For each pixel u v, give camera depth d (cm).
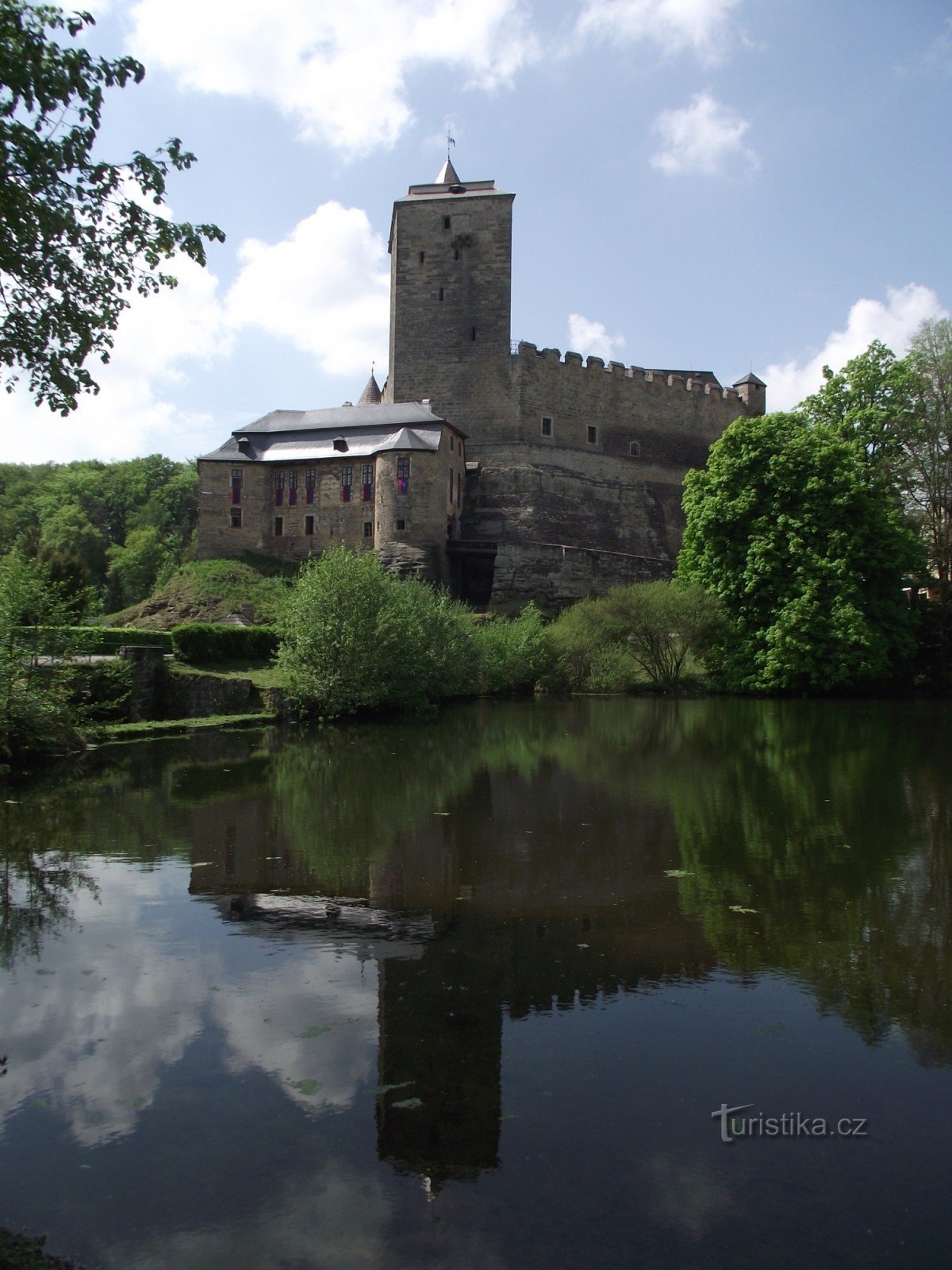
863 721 3002
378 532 5853
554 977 697
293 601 2983
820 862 1052
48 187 840
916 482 4647
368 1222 416
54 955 743
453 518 6275
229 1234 409
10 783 1606
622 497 7131
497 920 838
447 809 1381
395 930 807
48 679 1845
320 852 1097
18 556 1817
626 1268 386
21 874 998
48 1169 457
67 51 773
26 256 859
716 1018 625
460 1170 453
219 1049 579
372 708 3153
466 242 6856
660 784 1628
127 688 2623
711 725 2828
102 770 1780
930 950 755
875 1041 591
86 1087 533
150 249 914
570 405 7075
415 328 6912
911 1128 492
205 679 2903
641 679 4694
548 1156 468
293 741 2308
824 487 4275
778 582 4350
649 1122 498
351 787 1584
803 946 766
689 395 7662
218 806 1398
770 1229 411
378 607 2997
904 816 1330
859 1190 441
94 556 9450
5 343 892
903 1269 385
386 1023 616
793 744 2302
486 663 4103
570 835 1198
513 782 1653
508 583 5916
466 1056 569
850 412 4709
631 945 770
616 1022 618
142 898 906
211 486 6156
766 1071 552
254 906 880
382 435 6172
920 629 4691
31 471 12431
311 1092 528
